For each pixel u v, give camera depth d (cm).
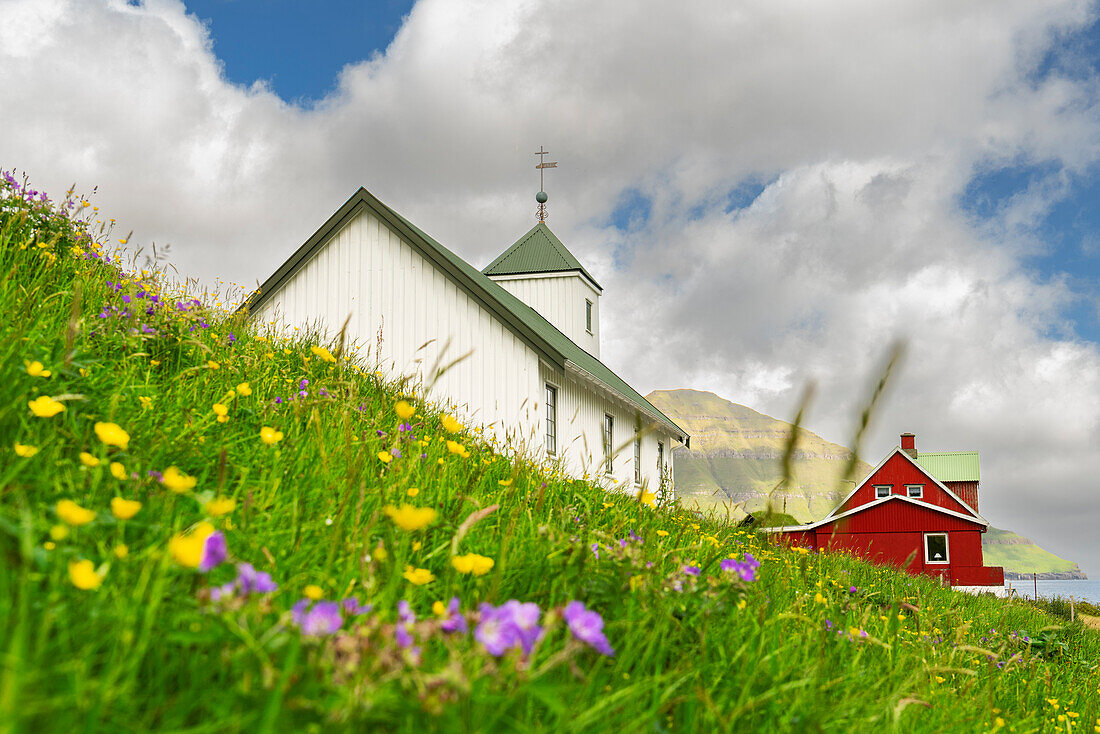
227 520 212
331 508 257
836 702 246
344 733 132
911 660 362
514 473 320
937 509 3469
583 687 176
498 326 1551
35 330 303
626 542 279
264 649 147
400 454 330
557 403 1617
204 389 379
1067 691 538
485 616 149
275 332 778
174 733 130
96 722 124
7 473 198
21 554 144
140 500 226
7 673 108
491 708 153
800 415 188
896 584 799
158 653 158
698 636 245
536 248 2728
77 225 577
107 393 297
